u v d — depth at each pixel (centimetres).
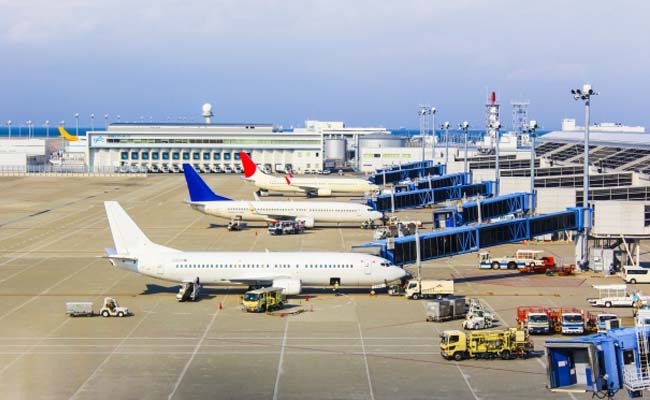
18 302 10256
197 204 17512
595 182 17275
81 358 7888
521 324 8994
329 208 17600
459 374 7438
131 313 9688
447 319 9375
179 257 10388
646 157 19362
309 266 10475
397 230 16712
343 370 7550
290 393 6919
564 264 13262
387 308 10000
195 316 9556
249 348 8250
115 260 10375
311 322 9300
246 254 10588
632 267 11744
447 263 13450
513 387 7062
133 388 7038
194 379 7281
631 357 5238
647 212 12262
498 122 18375
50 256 13725
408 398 6800
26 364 7694
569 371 5212
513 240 12431
